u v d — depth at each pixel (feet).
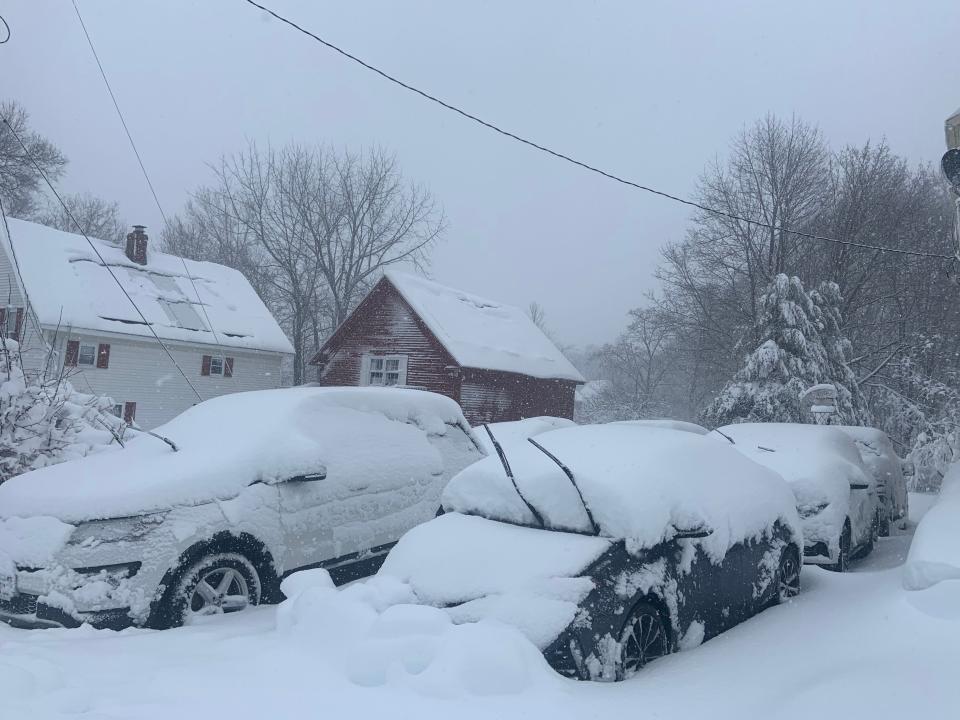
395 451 22.72
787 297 82.79
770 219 100.37
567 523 15.39
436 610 13.47
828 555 25.46
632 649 14.24
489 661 11.93
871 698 11.12
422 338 84.17
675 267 107.34
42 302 77.46
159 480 17.83
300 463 19.38
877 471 36.32
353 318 88.38
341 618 14.10
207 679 12.46
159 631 15.94
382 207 130.93
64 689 11.82
